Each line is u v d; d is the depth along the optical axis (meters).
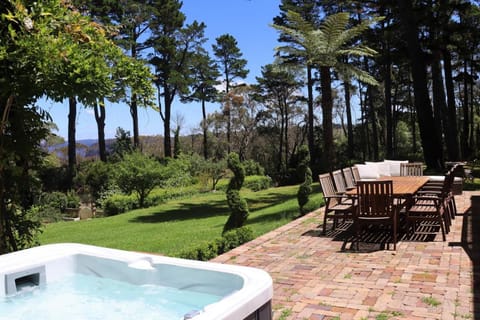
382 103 36.03
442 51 19.44
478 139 31.91
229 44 35.97
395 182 7.41
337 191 7.30
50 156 5.15
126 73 4.50
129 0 24.62
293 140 36.03
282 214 10.02
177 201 18.44
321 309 3.69
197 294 3.59
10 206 4.77
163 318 3.37
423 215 6.30
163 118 31.89
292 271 4.84
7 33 3.86
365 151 34.19
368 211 5.72
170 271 3.81
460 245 5.66
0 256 4.11
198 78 34.91
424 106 16.62
